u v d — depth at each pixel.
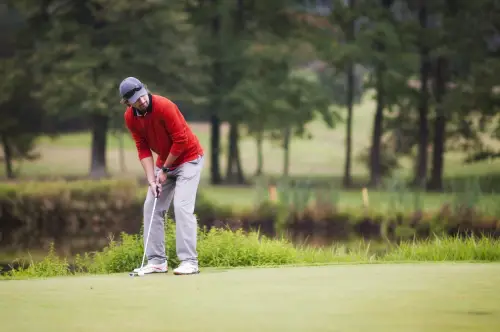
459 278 12.84
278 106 83.25
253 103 81.75
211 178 91.00
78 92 74.81
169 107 14.77
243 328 8.69
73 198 55.25
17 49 82.12
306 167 124.81
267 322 9.04
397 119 90.00
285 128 89.62
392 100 83.31
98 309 10.16
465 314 9.46
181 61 77.75
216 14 86.31
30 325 9.05
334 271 14.11
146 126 14.88
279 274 13.77
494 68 77.38
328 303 10.37
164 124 14.84
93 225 55.06
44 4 80.19
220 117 85.25
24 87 84.00
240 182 92.50
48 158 126.19
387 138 104.25
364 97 151.25
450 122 86.00
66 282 13.12
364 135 140.38
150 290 11.92
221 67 86.25
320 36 87.44
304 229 49.59
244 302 10.56
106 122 81.38
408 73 82.25
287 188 52.19
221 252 19.25
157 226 15.60
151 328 8.80
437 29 82.31
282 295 11.14
